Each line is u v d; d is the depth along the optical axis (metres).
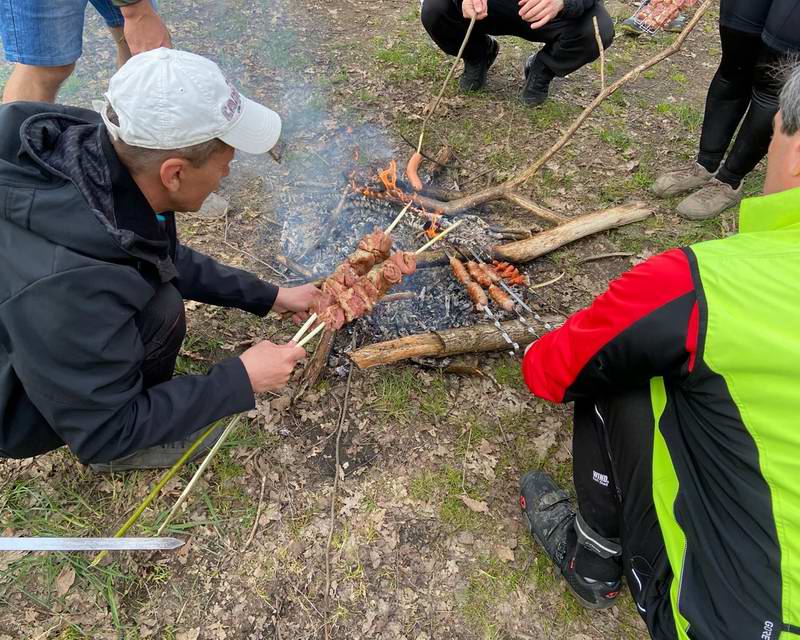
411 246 3.31
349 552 2.31
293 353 2.10
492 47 4.57
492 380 2.89
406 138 4.23
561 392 1.99
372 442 2.63
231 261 3.34
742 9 2.93
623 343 1.54
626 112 4.63
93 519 2.33
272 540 2.33
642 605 1.67
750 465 1.35
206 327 3.00
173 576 2.22
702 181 3.80
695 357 1.37
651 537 1.70
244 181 3.84
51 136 1.68
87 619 2.09
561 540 2.23
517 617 2.18
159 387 1.87
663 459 1.67
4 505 2.33
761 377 1.28
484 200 3.63
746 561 1.39
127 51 3.83
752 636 1.36
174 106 1.51
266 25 5.50
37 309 1.48
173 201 1.77
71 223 1.50
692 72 5.18
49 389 1.58
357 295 2.30
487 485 2.53
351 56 5.14
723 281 1.31
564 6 3.74
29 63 2.86
